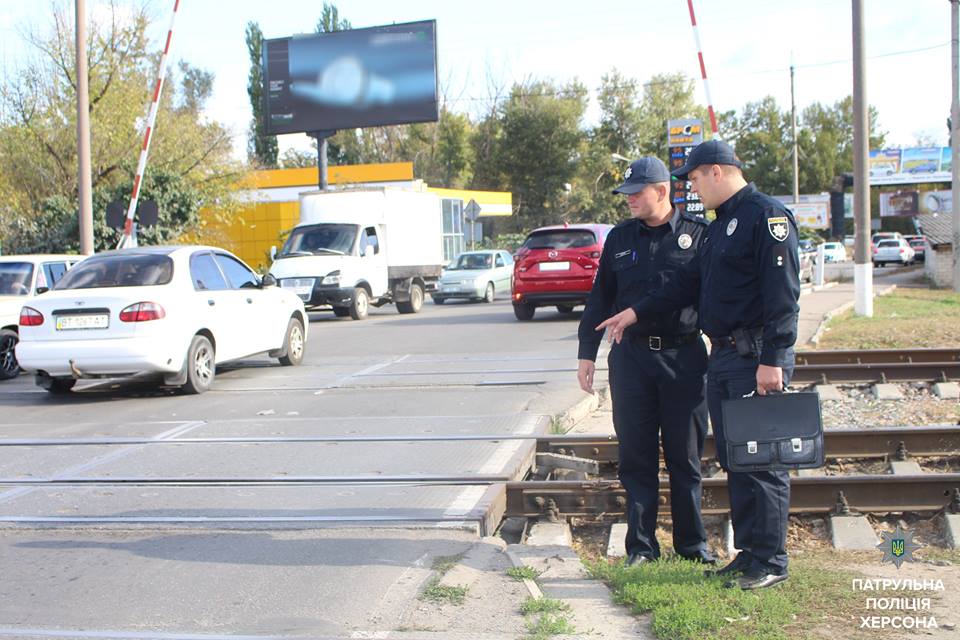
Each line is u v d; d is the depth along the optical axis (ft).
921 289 115.34
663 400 19.72
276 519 23.15
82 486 27.20
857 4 67.67
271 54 148.77
